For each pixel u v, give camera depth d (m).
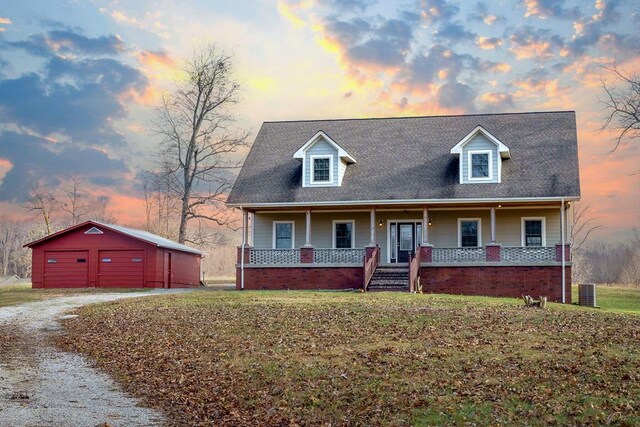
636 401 10.46
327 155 33.06
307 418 10.70
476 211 32.81
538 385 11.59
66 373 14.07
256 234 34.53
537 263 30.19
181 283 41.50
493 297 27.80
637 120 44.66
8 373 13.87
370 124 37.19
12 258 87.62
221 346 16.23
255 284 32.59
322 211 34.00
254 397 12.01
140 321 20.73
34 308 25.59
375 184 32.56
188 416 10.90
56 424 9.98
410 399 11.21
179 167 50.88
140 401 11.84
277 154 35.62
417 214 33.44
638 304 30.78
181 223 50.41
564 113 35.28
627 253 68.19
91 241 37.38
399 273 31.06
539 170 31.61
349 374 12.98
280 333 17.45
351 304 22.64
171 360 15.12
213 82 50.88
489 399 10.95
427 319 18.91
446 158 33.47
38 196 70.81
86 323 21.11
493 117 36.03
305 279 32.16
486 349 14.63
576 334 16.31
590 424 9.55
